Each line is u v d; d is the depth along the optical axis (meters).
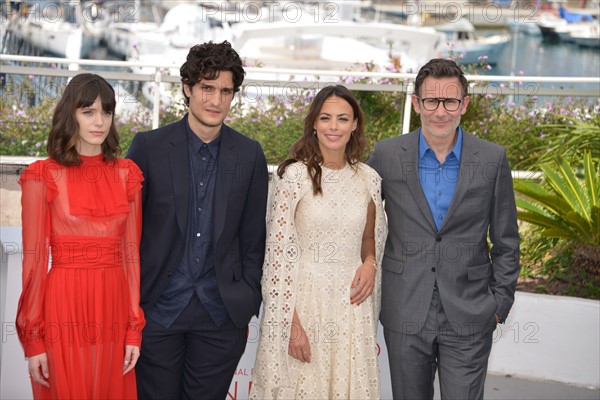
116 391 3.29
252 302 3.53
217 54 3.30
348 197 3.46
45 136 6.48
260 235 3.59
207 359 3.54
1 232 4.05
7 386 3.94
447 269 3.48
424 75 3.42
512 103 6.40
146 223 3.48
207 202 3.47
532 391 4.65
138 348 3.32
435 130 3.42
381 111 6.33
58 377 3.18
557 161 5.08
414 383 3.56
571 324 4.75
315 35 11.96
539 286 5.25
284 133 6.32
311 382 3.48
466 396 3.47
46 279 3.17
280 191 3.41
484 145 3.54
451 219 3.47
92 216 3.17
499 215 3.54
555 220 4.98
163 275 3.43
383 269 3.61
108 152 3.24
